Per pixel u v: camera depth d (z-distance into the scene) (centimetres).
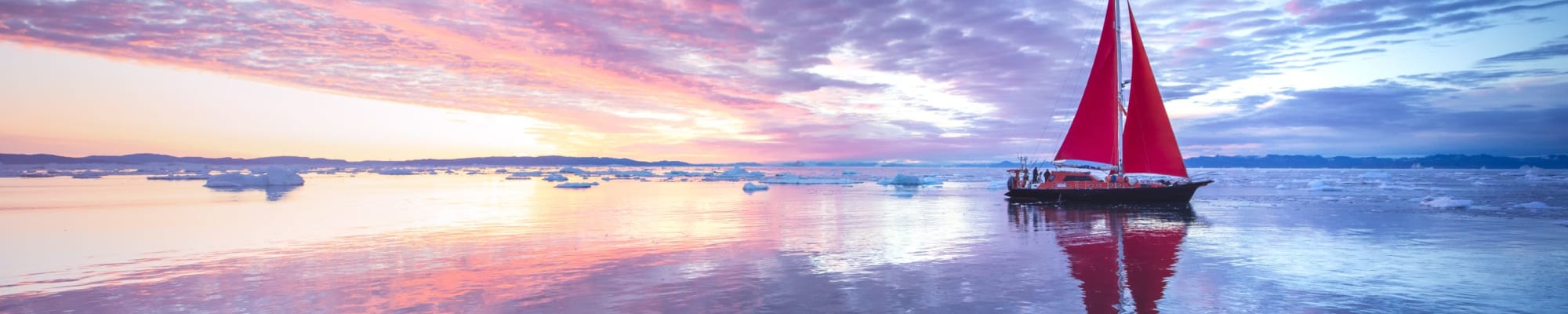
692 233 1513
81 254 1207
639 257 1153
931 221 1811
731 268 1045
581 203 2630
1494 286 898
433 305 795
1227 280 940
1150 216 1986
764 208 2320
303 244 1330
